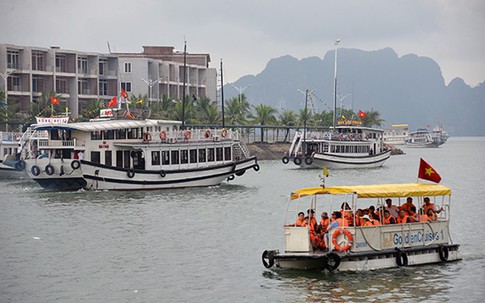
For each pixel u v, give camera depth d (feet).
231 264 122.52
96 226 163.02
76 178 225.15
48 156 227.20
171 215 179.42
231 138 256.52
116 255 131.23
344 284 106.52
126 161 231.09
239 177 311.68
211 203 203.41
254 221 169.68
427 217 120.88
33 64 416.87
